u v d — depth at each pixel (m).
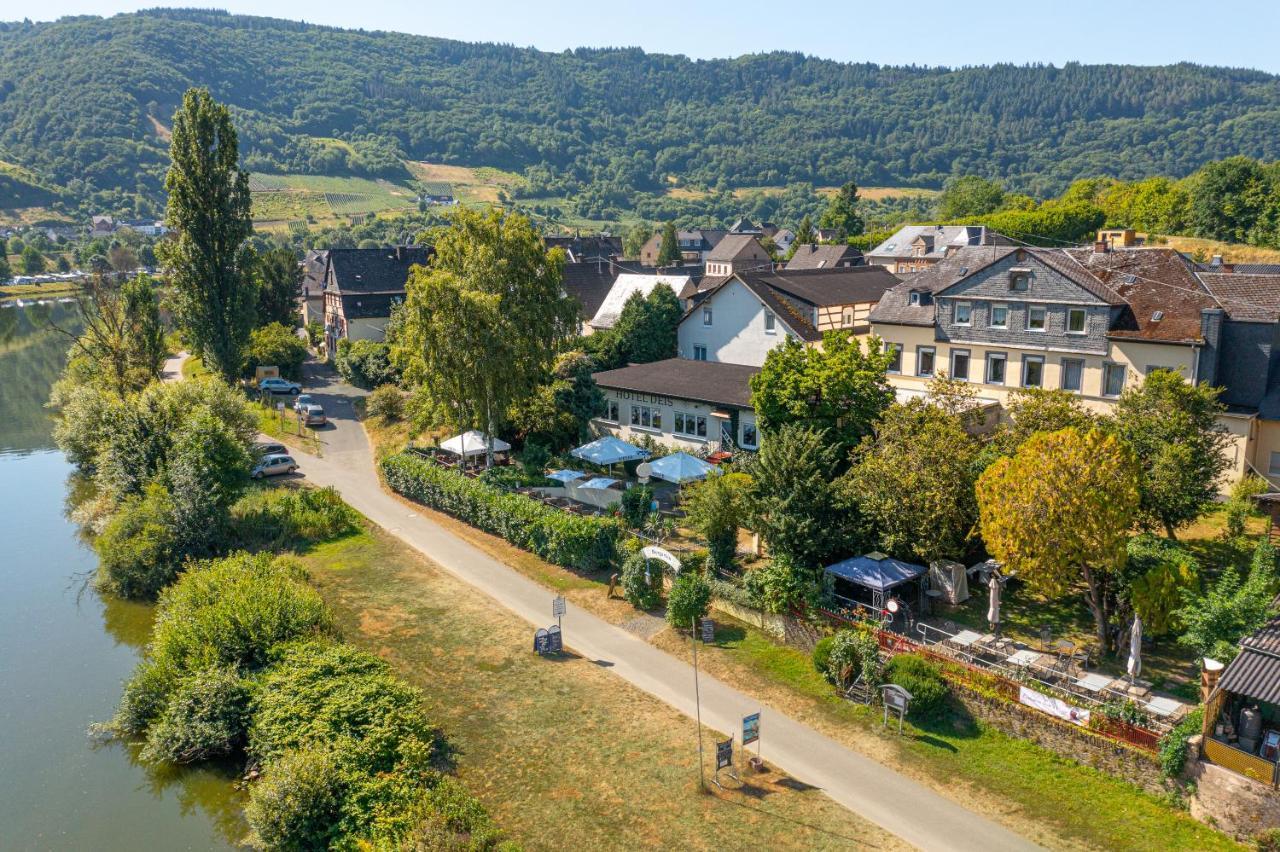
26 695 29.56
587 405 51.81
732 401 44.97
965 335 46.91
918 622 28.58
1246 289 41.00
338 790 21.20
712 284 93.19
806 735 24.00
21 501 51.94
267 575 32.88
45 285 175.00
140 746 26.44
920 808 20.77
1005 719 23.33
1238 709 20.45
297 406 64.12
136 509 39.44
